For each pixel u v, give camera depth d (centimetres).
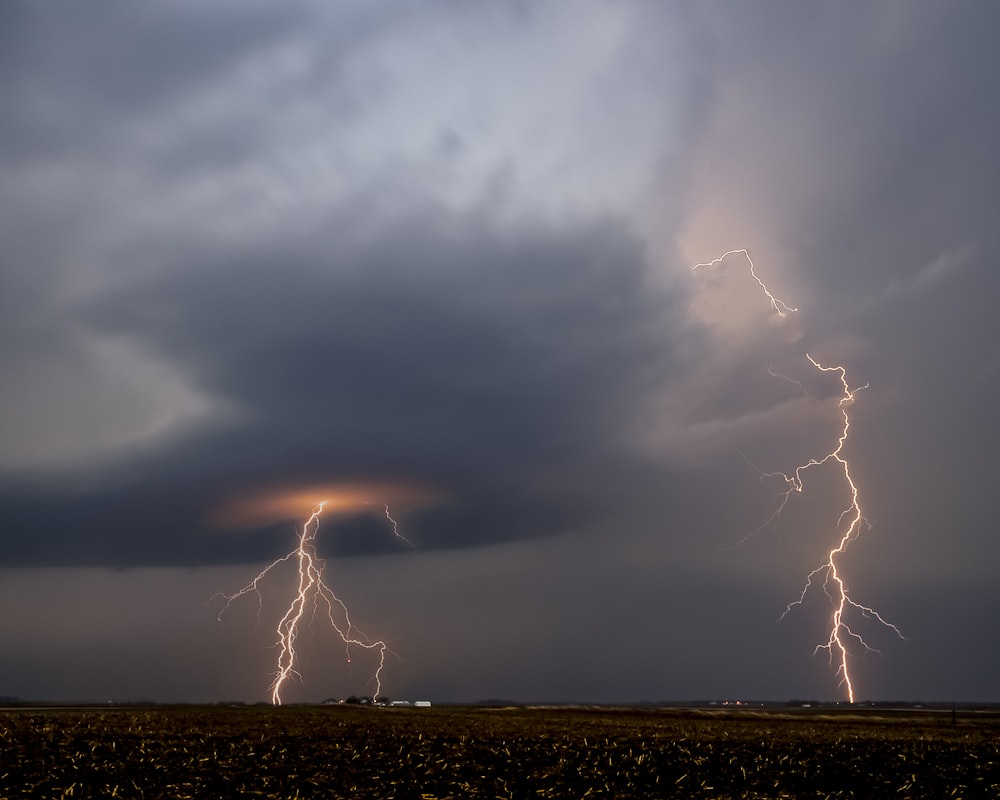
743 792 3378
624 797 3228
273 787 3191
